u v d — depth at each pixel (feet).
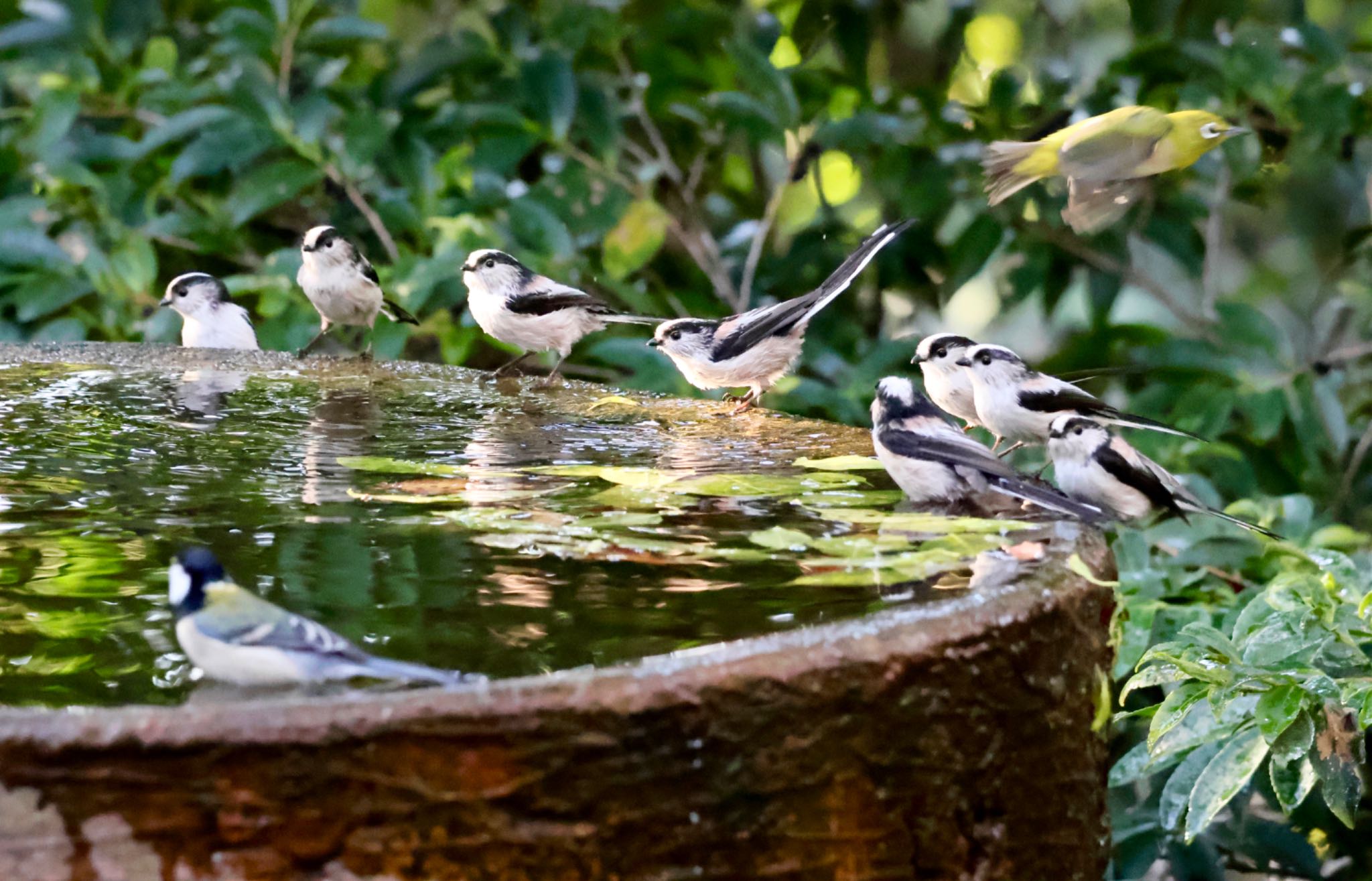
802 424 29.37
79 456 24.21
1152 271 55.36
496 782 11.64
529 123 45.32
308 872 11.35
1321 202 45.11
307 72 49.65
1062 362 44.09
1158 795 29.50
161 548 18.38
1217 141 21.65
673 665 12.32
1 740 10.80
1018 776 14.29
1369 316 46.37
